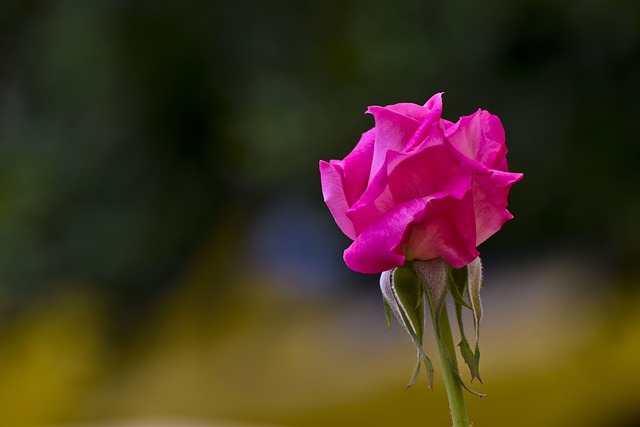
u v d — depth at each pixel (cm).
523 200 644
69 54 859
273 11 790
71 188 888
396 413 618
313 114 702
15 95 925
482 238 109
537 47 633
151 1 843
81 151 886
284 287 790
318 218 807
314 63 744
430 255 108
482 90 646
